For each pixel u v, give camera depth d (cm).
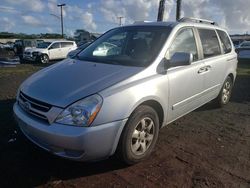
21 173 338
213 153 411
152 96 363
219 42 575
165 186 324
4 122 498
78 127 303
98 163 366
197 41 491
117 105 321
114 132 320
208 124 535
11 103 633
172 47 427
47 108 319
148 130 374
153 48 412
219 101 618
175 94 415
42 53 2089
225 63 578
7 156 377
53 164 360
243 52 2017
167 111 406
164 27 450
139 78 360
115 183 326
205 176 347
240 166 376
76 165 360
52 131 306
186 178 341
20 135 440
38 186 316
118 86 334
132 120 339
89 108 307
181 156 397
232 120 564
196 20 529
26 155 380
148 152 380
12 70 1411
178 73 418
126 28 488
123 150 339
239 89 906
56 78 366
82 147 303
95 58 433
